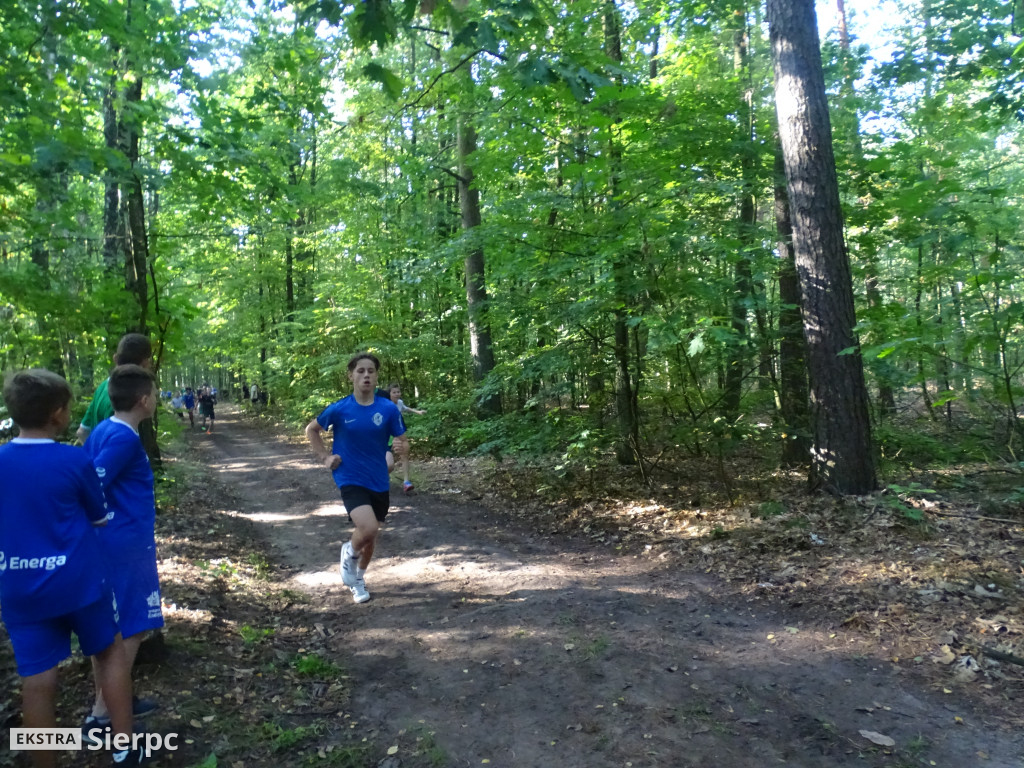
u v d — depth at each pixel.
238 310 23.86
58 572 2.30
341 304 17.14
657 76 11.46
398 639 4.15
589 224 7.28
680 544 5.79
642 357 7.66
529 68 3.12
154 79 6.14
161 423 7.59
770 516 5.87
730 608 4.37
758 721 3.02
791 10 6.02
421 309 17.28
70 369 6.88
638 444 8.03
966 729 2.88
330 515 8.18
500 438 8.59
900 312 6.22
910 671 3.38
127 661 2.61
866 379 8.91
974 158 12.16
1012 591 3.98
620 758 2.76
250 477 11.64
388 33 2.85
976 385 7.88
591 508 7.38
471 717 3.15
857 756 2.72
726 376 7.41
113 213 7.45
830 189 5.98
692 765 2.70
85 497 2.42
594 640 3.94
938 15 9.47
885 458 7.90
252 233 9.48
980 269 7.09
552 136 8.21
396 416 4.81
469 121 9.06
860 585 4.37
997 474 6.51
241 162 5.90
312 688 3.46
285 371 20.62
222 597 4.72
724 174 8.18
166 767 2.60
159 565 5.18
